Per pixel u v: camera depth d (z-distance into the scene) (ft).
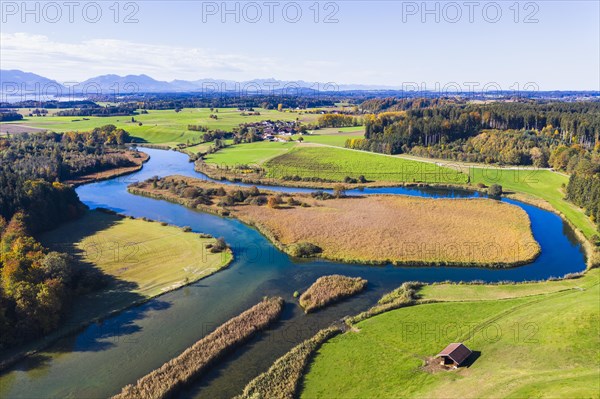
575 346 148.15
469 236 288.51
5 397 142.31
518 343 156.04
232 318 189.67
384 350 163.53
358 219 325.42
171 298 209.15
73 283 212.23
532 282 219.00
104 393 144.97
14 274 184.24
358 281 223.30
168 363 156.35
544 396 120.88
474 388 132.26
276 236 290.56
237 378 152.76
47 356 163.53
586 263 249.75
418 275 235.20
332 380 148.97
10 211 292.40
